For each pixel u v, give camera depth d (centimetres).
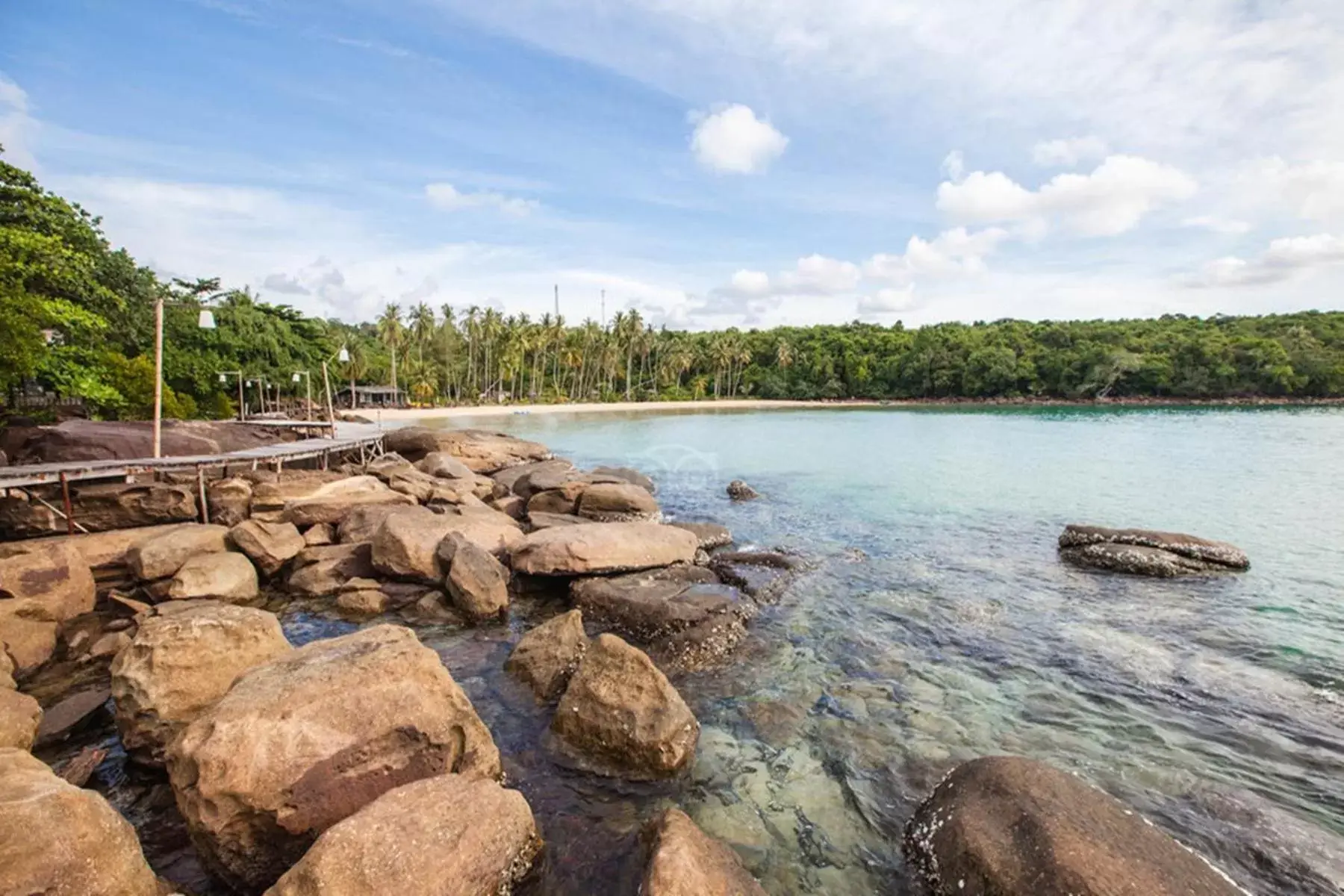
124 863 458
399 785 597
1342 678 951
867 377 11294
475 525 1508
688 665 1016
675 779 725
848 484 2769
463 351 10575
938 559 1597
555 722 795
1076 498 2373
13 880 402
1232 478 2766
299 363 6562
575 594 1266
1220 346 8231
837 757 774
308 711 586
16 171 2405
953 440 4634
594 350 10981
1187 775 728
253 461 1925
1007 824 533
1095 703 893
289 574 1405
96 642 1043
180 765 559
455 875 481
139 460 1652
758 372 12219
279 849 552
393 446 3044
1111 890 448
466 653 1068
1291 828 638
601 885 571
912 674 986
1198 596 1301
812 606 1279
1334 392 7819
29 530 1399
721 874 505
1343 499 2278
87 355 2739
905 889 571
